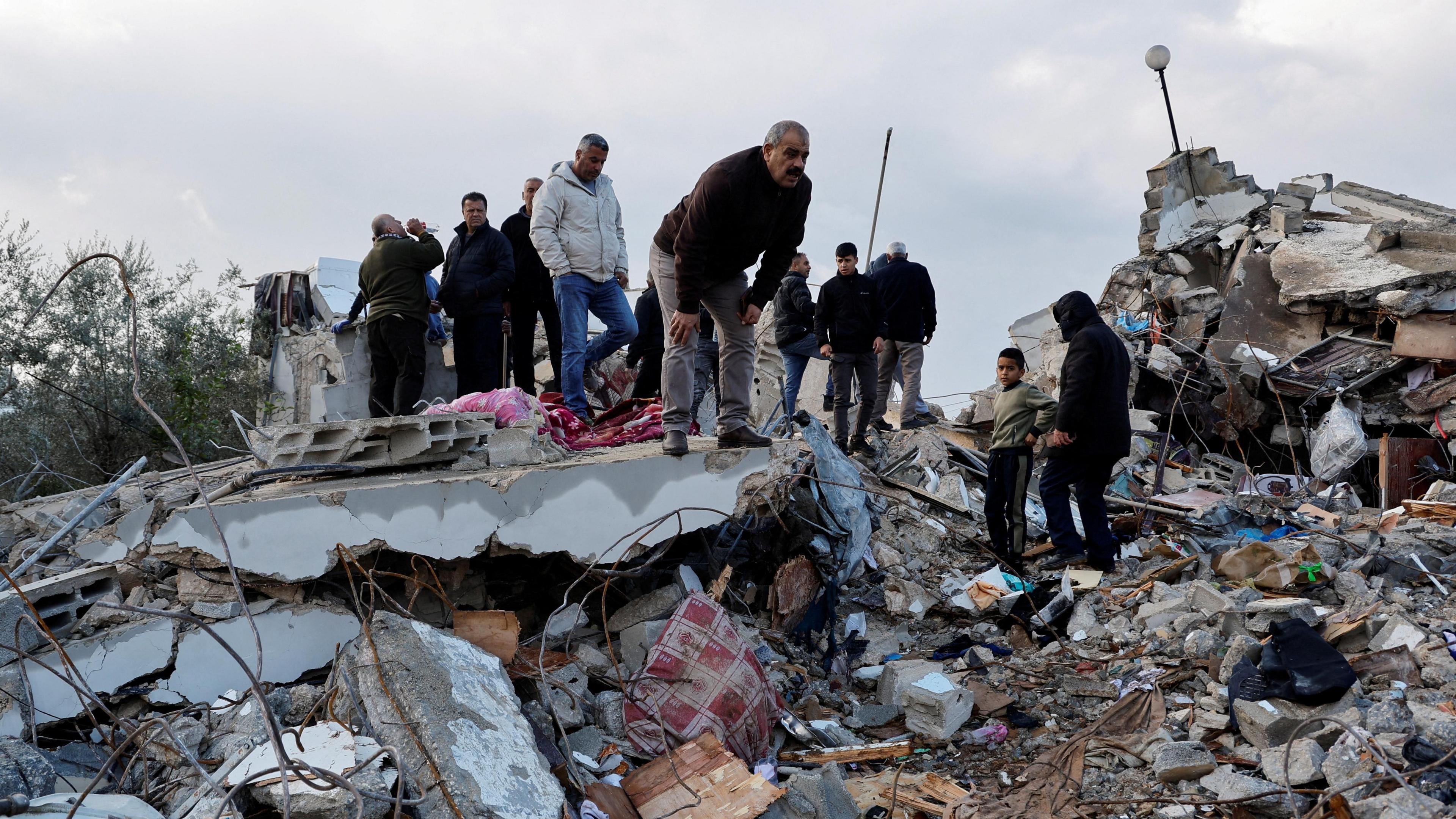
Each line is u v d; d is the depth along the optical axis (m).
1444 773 3.14
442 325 9.73
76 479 7.82
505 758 3.21
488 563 4.58
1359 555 5.68
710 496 4.64
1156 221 13.32
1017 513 5.93
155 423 9.48
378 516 3.99
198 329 10.47
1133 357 10.73
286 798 2.50
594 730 3.86
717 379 9.19
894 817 3.51
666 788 3.48
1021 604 5.42
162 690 3.74
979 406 9.73
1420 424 9.30
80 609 3.97
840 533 5.61
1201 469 9.09
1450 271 9.47
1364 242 11.34
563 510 4.30
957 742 4.13
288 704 3.64
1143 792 3.52
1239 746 3.71
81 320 9.50
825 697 4.61
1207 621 4.73
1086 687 4.41
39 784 3.17
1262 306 11.14
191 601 3.92
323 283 10.28
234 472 5.41
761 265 4.63
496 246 6.70
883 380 8.68
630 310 7.07
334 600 4.07
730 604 5.23
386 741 3.17
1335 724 3.48
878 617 5.54
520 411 5.04
